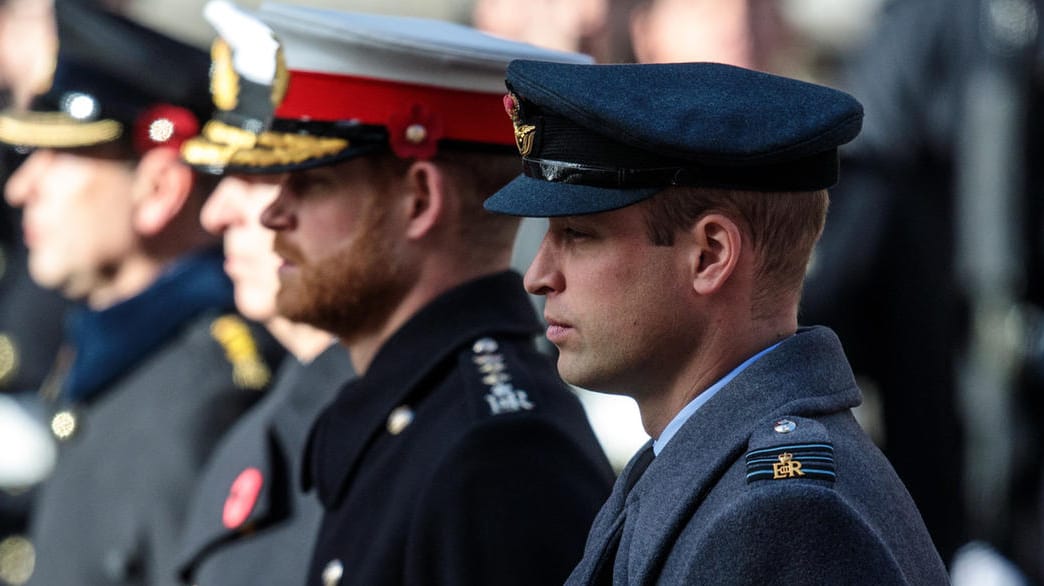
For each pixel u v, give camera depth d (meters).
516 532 10.41
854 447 8.53
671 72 8.96
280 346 15.57
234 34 12.84
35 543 15.42
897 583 8.05
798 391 8.63
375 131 11.38
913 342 19.08
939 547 19.22
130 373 15.29
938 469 19.20
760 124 8.56
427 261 11.51
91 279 15.81
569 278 8.91
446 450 10.68
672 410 8.96
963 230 19.92
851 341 19.06
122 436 14.92
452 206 11.48
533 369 11.33
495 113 11.52
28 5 25.17
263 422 13.53
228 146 12.66
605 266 8.79
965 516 19.48
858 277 18.89
